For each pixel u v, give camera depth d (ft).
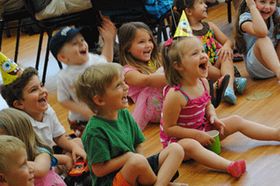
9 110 6.49
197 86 7.53
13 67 7.29
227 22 14.38
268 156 7.29
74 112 8.43
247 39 10.15
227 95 9.04
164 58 7.57
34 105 7.26
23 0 10.96
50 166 6.60
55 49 8.64
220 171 7.08
